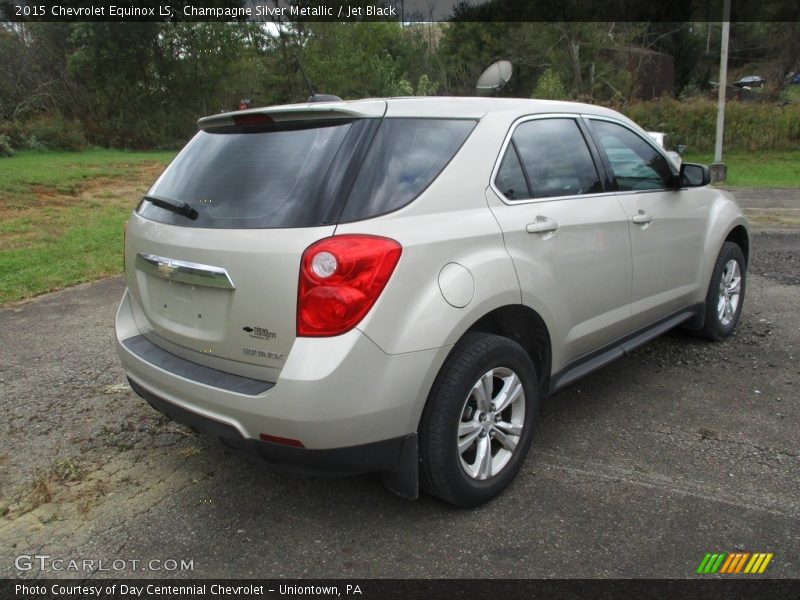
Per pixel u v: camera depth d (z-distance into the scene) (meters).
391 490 2.77
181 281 2.79
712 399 4.05
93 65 28.81
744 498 2.98
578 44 29.53
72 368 4.75
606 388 4.25
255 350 2.55
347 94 33.94
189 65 31.06
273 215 2.57
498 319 3.07
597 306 3.53
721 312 4.95
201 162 3.02
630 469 3.25
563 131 3.54
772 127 22.12
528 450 3.16
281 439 2.46
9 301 6.54
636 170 4.00
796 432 3.60
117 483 3.22
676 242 4.18
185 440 3.66
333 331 2.40
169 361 2.90
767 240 9.12
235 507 3.01
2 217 11.23
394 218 2.59
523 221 3.03
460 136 2.97
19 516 2.96
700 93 34.50
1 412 4.02
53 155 23.84
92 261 8.12
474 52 36.31
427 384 2.59
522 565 2.57
